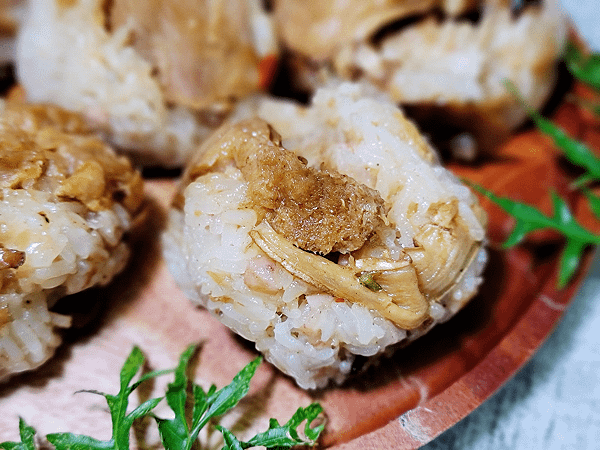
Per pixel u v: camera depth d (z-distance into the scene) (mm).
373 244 116
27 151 125
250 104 166
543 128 169
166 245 140
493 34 176
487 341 144
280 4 186
